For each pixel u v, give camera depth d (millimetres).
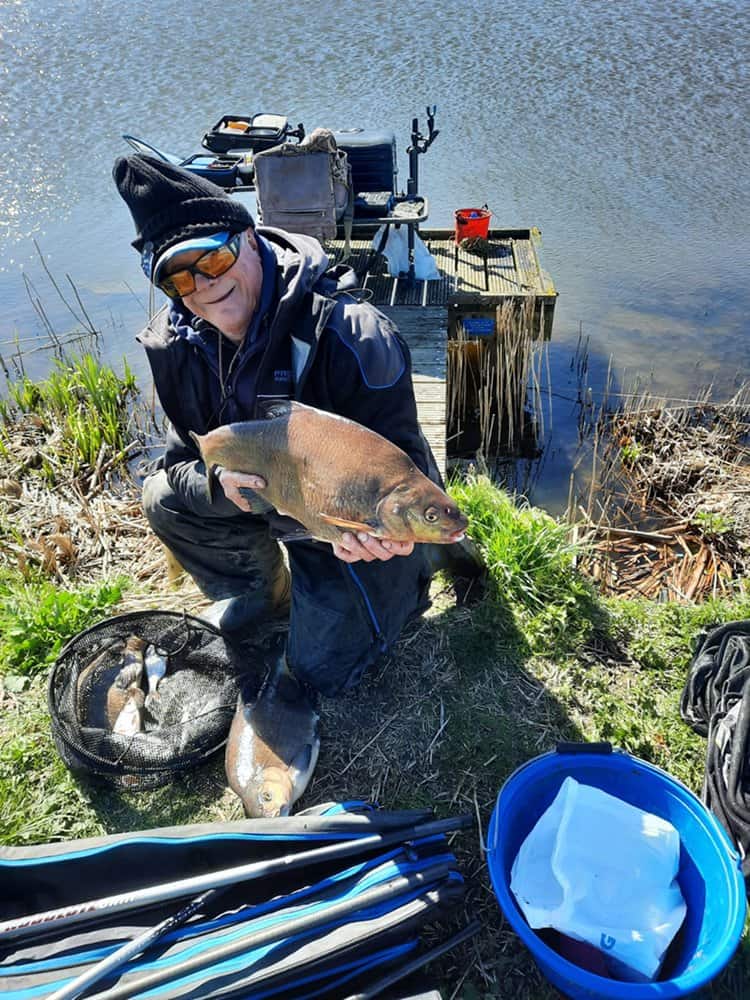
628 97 13375
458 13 18656
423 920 2137
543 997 2209
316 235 5934
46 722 3027
